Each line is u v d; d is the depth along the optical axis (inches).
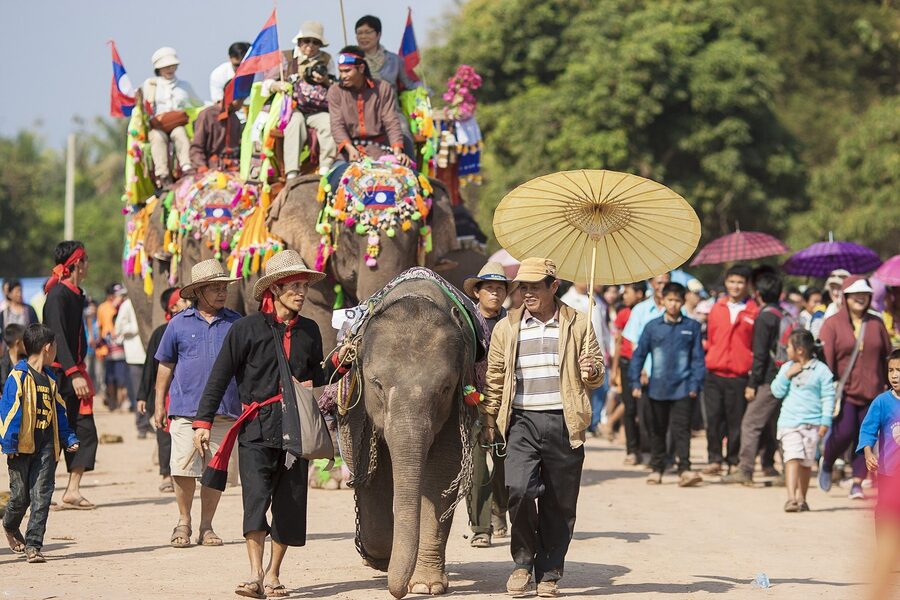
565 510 692.1
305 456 683.4
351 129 1103.6
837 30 4094.5
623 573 765.3
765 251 1579.7
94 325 2522.1
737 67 3149.6
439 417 691.4
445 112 1284.4
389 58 1219.9
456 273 1242.0
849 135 3380.9
